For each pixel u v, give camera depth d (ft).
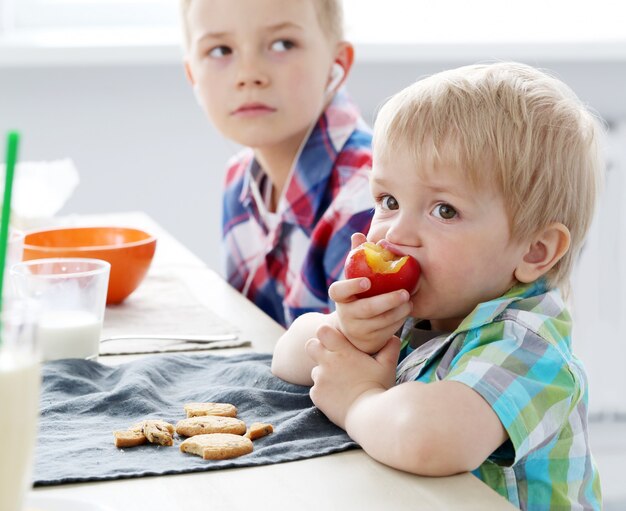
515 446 3.19
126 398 3.58
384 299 3.55
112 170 9.30
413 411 3.12
